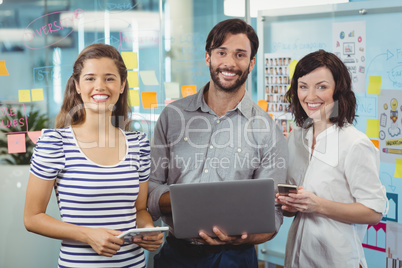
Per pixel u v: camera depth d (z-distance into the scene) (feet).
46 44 8.52
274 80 9.65
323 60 6.26
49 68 8.56
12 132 8.37
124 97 5.95
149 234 5.36
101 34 8.93
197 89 9.89
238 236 5.84
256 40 6.20
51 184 5.40
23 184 8.48
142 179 5.95
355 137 6.16
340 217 6.03
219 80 6.08
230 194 5.46
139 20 9.23
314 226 6.24
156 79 9.40
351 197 6.27
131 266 5.57
